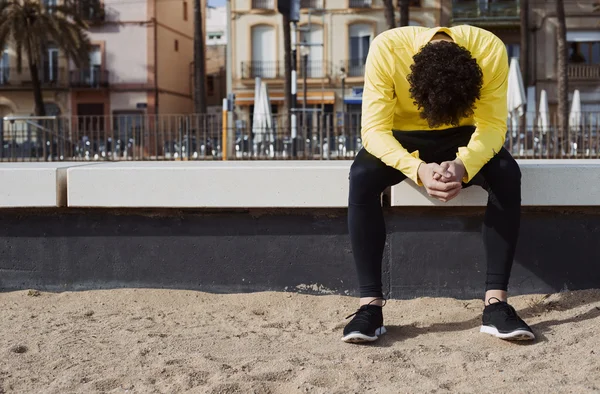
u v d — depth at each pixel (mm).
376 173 2910
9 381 2480
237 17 34531
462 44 2881
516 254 3578
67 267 3807
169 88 37562
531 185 3398
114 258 3783
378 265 2939
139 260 3770
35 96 31859
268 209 3676
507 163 2879
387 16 26016
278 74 34500
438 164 3014
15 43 31859
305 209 3652
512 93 16891
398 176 2969
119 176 3617
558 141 13852
